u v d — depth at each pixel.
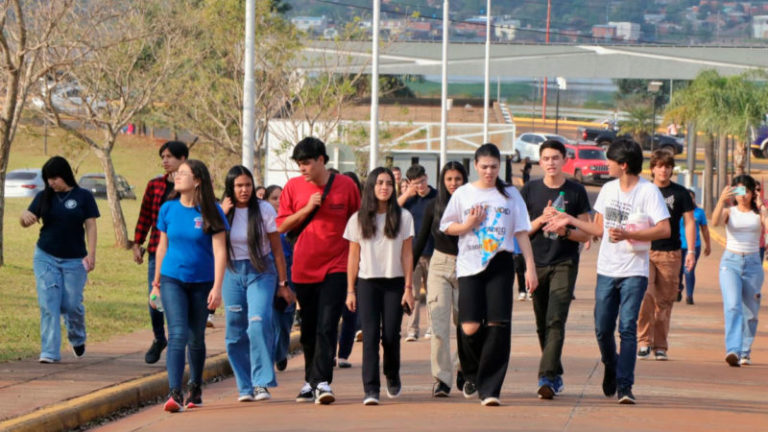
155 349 19.28
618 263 16.03
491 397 15.47
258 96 55.81
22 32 34.34
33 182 78.38
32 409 14.84
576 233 15.95
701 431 13.94
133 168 102.56
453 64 113.12
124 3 43.50
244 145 32.28
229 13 54.62
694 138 96.00
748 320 21.02
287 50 55.81
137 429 14.42
